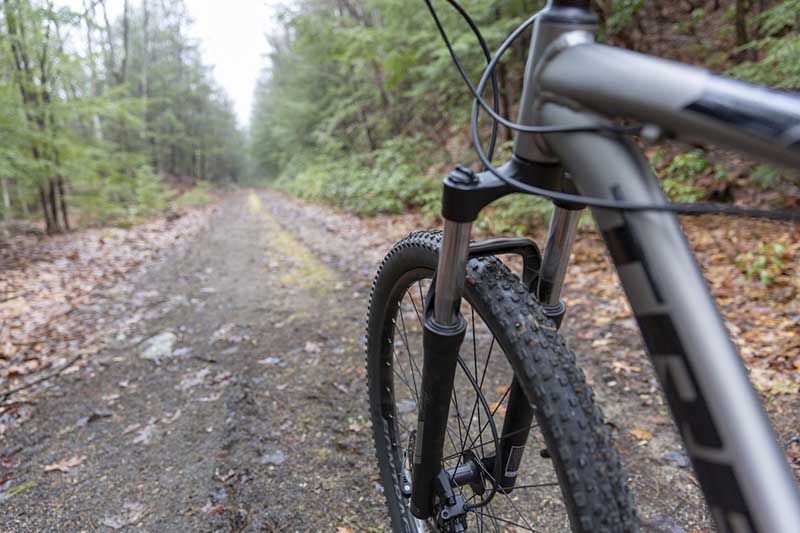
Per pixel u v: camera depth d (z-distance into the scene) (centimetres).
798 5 383
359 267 457
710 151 48
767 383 203
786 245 349
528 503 153
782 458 44
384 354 124
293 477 175
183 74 2945
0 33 744
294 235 689
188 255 594
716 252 367
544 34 60
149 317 359
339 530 150
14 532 158
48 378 265
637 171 51
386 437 130
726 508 44
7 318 364
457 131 951
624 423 190
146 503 168
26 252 627
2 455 200
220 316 353
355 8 1277
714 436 45
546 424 66
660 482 160
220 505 164
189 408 228
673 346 48
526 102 64
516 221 498
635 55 50
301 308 355
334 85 1684
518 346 71
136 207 1159
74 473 186
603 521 61
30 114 789
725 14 627
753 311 272
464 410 179
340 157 1614
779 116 39
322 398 226
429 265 93
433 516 103
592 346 254
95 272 509
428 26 716
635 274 50
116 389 251
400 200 789
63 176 853
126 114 935
